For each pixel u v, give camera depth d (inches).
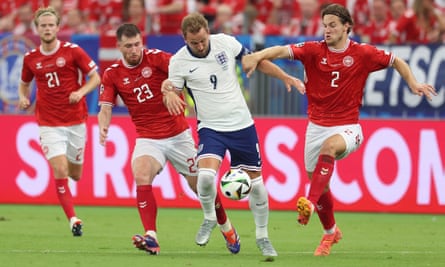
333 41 1222.3
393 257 1244.5
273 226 1659.7
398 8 2164.1
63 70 1552.7
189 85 1200.8
